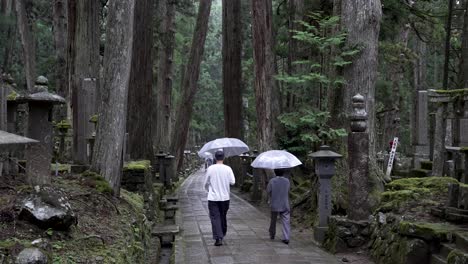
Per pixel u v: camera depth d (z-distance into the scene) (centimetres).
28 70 2112
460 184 616
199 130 5522
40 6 2767
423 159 1296
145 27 1603
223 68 2338
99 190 707
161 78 2922
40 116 561
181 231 974
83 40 1277
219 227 816
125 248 515
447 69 1742
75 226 505
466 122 933
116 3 766
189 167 4175
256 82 1488
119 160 773
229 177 833
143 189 1050
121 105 771
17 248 371
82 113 933
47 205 470
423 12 1484
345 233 756
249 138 3028
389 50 1900
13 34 2253
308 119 1046
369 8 1021
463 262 460
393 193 757
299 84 1123
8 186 561
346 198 987
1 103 673
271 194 859
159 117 2955
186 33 3722
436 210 636
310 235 957
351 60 1030
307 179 1424
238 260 696
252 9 1480
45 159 564
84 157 923
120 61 768
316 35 1141
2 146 300
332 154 854
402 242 603
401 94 2283
